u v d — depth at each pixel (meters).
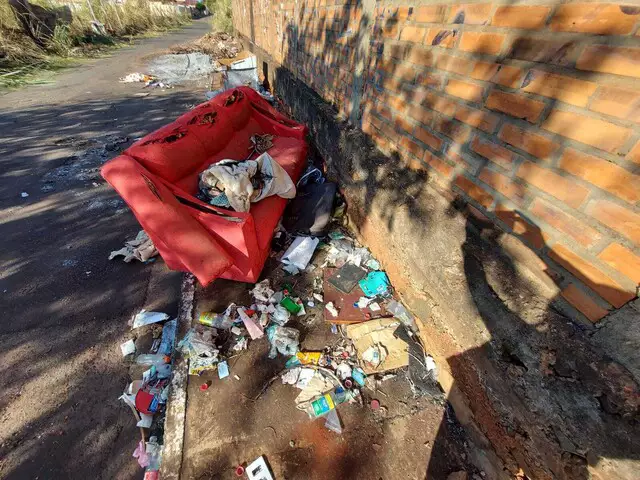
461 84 1.44
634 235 0.89
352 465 1.47
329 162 3.29
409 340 1.94
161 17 19.31
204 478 1.42
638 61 0.81
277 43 5.61
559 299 1.14
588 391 1.04
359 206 2.58
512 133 1.22
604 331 1.00
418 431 1.59
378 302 2.18
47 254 2.68
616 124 0.88
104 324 2.16
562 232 1.09
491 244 1.38
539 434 1.21
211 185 2.24
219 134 2.93
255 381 1.76
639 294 0.91
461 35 1.39
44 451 1.56
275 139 3.57
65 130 5.15
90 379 1.85
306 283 2.36
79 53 10.45
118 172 1.84
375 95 2.31
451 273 1.58
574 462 1.11
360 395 1.71
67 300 2.30
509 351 1.30
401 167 2.07
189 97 7.16
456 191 1.61
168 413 1.61
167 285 2.46
